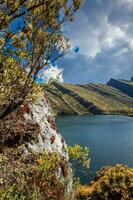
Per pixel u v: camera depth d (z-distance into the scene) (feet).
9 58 14.99
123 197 83.87
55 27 15.19
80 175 194.18
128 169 90.58
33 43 15.33
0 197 21.25
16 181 24.04
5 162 24.04
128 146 353.92
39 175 25.32
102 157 289.12
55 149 32.50
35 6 14.61
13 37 14.74
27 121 29.99
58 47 15.51
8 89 15.58
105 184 86.58
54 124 35.86
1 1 14.02
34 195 23.68
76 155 42.11
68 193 31.78
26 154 27.53
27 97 16.24
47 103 37.42
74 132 499.10
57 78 16.19
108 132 502.38
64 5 14.90
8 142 26.66
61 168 31.27
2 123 18.90
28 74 15.80
